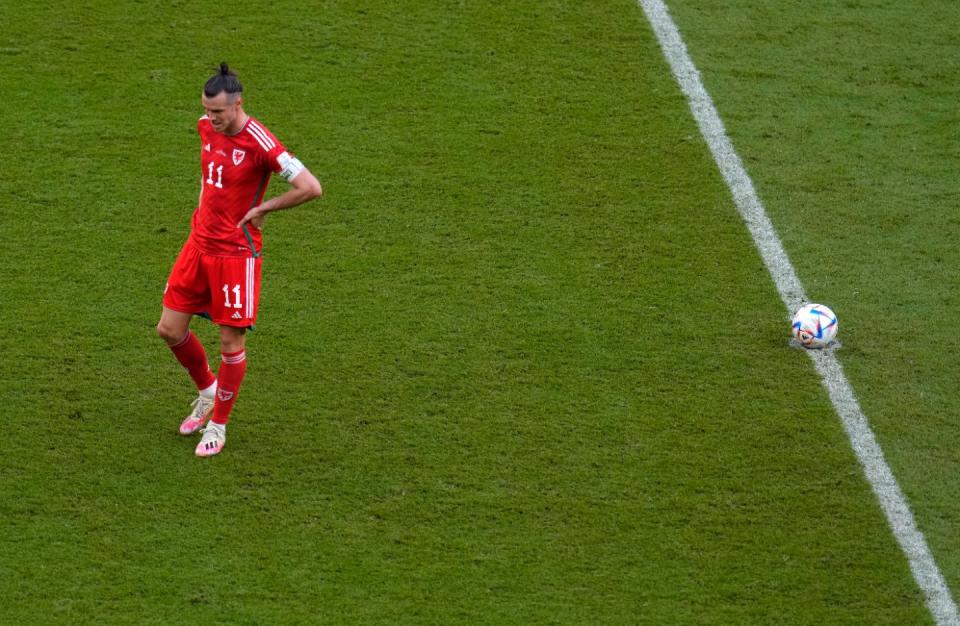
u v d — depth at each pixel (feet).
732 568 76.43
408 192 112.06
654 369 92.99
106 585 73.61
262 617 71.92
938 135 121.39
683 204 111.86
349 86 125.70
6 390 88.33
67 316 96.02
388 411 88.28
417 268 103.09
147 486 81.10
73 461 82.74
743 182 114.73
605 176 115.14
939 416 88.94
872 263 105.19
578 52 132.26
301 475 82.53
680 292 101.40
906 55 133.59
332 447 84.99
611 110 124.06
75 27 132.26
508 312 98.43
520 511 80.12
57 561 75.05
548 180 114.32
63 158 114.32
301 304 98.63
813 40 135.74
